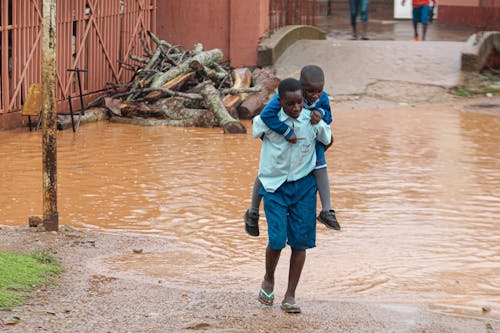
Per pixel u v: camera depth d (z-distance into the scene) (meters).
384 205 13.57
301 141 7.95
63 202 13.56
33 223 11.53
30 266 9.14
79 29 22.03
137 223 12.42
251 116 22.27
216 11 27.56
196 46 24.52
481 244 11.50
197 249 11.08
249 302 8.45
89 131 20.09
